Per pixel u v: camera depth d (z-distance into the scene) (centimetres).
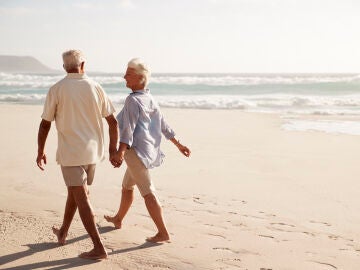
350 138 985
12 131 1065
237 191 534
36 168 647
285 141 944
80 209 327
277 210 458
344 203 485
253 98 2333
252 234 386
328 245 362
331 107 1906
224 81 3531
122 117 354
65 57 329
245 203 483
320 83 3059
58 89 322
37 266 313
